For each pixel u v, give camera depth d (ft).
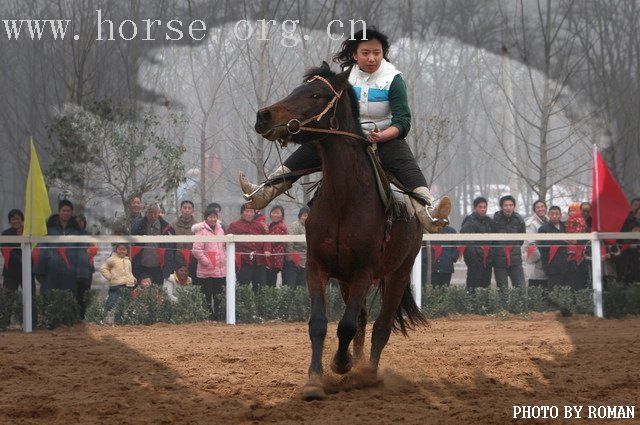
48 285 42.32
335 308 44.24
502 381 24.38
